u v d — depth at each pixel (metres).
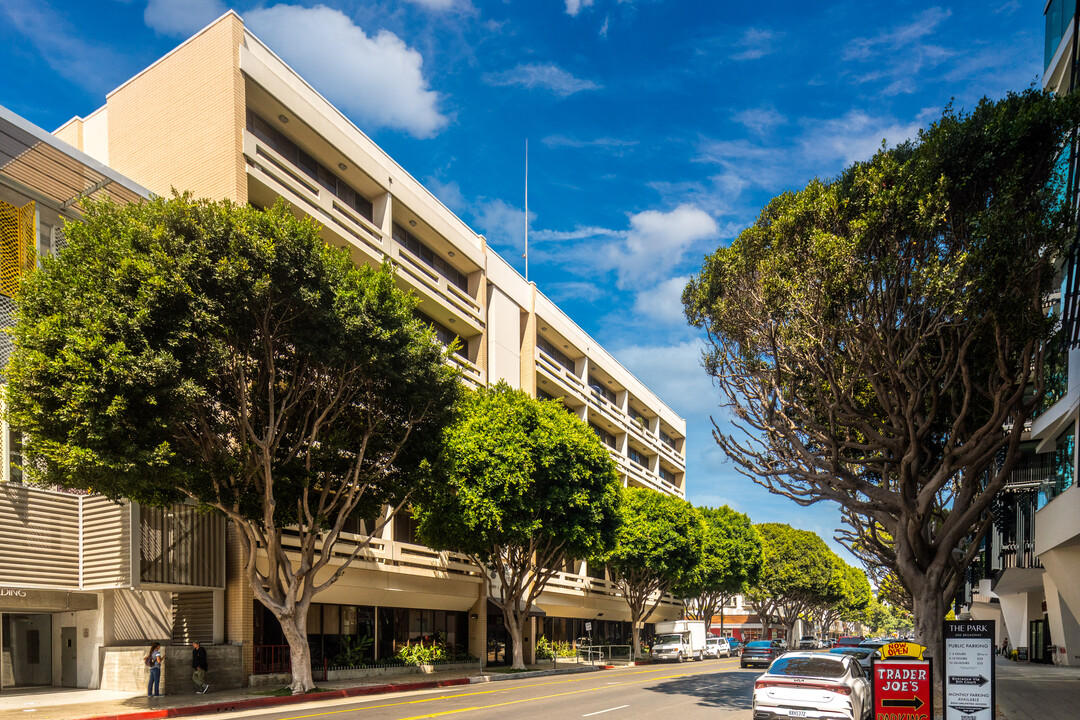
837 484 22.20
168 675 23.75
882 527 25.69
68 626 26.14
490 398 33.56
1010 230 17.67
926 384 20.33
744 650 42.47
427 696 23.80
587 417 60.00
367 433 23.31
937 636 20.92
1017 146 18.14
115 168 32.06
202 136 29.70
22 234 23.48
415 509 31.89
